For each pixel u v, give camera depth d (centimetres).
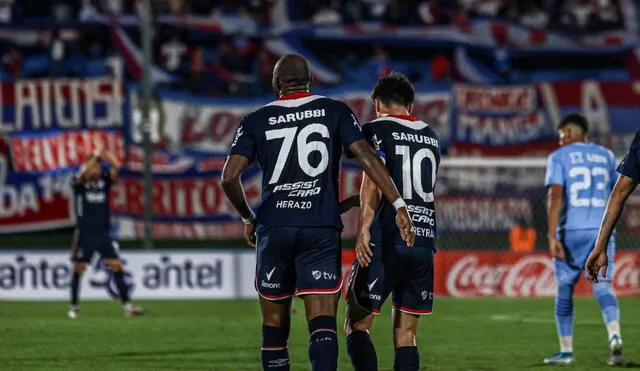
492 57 7512
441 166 4991
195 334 3344
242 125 1717
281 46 7338
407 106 1892
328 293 1673
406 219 1672
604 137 6100
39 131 5691
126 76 7119
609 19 7812
